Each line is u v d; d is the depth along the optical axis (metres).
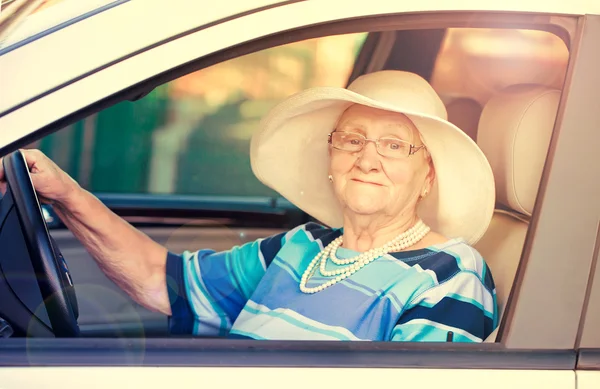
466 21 1.44
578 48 1.42
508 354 1.40
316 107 1.91
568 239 1.40
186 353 1.40
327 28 1.42
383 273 1.82
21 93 1.34
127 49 1.37
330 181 2.06
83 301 1.90
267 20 1.40
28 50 1.36
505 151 1.73
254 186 2.30
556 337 1.39
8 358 1.38
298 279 1.93
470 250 1.81
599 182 1.40
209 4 1.39
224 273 2.05
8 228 1.59
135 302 1.98
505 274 1.75
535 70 1.76
